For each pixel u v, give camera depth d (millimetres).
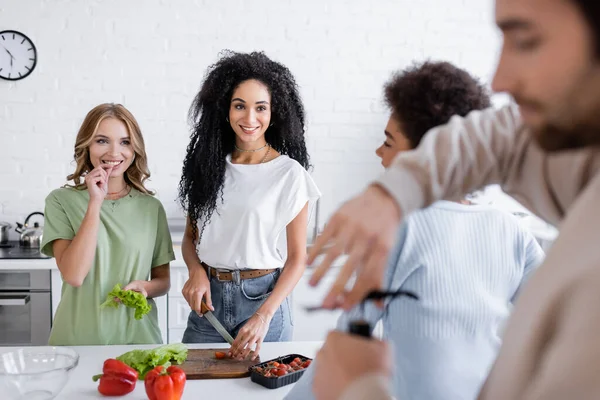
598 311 341
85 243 1865
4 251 3219
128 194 2049
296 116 2119
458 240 841
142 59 3527
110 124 1943
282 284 1918
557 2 357
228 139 2057
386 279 850
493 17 400
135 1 3488
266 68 2010
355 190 3752
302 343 1869
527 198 575
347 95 3688
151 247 2041
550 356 358
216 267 2004
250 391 1497
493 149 553
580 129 386
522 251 887
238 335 1741
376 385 442
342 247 477
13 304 3020
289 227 2006
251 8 3566
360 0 3637
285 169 2002
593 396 324
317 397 500
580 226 381
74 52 3479
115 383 1443
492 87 410
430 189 520
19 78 3445
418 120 840
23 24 3434
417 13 3676
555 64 365
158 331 2033
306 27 3615
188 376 1563
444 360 807
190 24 3533
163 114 3576
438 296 816
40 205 3549
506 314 854
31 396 1259
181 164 3621
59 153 3535
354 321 513
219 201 1988
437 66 856
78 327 1919
